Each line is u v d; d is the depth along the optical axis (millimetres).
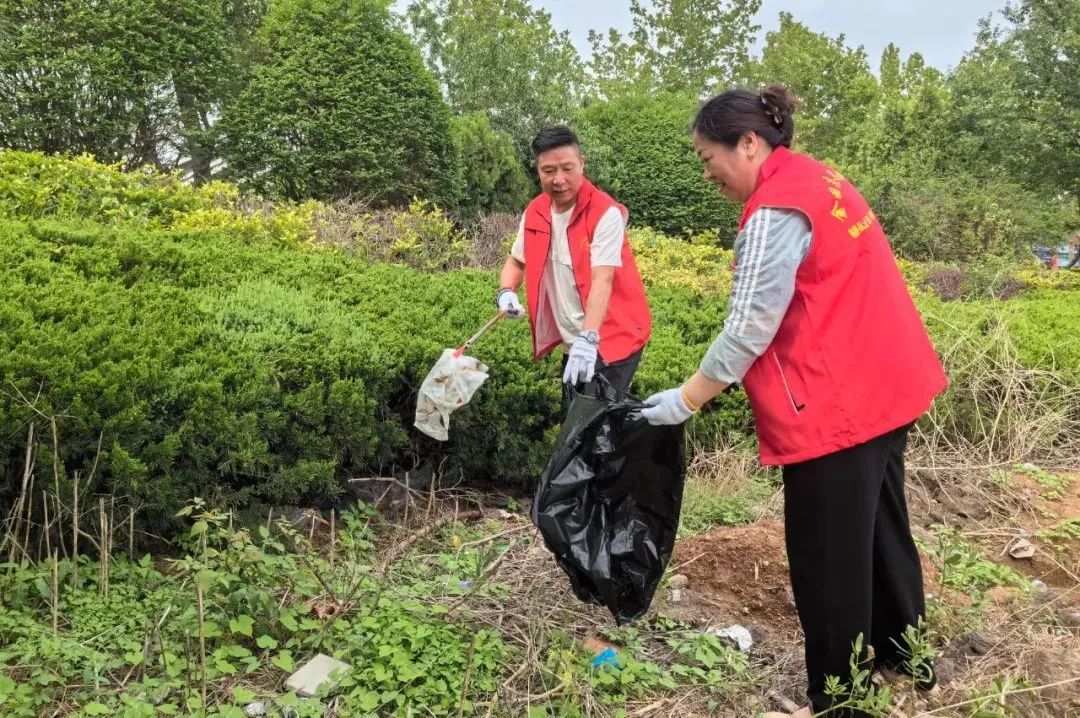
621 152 14953
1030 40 20766
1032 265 14414
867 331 2359
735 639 3199
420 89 10430
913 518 4664
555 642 2893
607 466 2756
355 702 2559
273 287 4805
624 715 2635
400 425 4207
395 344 4160
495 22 21266
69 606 2867
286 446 3717
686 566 3748
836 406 2340
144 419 3170
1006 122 20938
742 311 2330
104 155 9938
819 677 2561
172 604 2834
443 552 3725
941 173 21203
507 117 13953
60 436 3043
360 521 3898
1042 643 3182
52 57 9562
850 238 2359
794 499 2480
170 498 3291
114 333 3527
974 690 2795
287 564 3178
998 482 5148
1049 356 6449
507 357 4422
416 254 8094
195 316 4027
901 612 2705
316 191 10008
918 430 5762
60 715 2418
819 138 32656
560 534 2736
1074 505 4957
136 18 9875
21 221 5266
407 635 2789
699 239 11383
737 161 2453
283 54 10258
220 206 7551
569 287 3652
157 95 10234
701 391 2498
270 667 2740
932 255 15961
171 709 2373
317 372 3799
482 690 2674
